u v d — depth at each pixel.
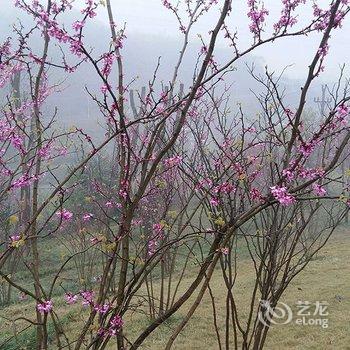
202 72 2.13
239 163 3.26
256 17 2.53
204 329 7.81
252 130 4.78
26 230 2.25
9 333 8.30
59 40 2.13
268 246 3.48
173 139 2.19
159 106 3.50
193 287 2.28
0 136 3.55
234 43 2.67
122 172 2.47
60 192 2.33
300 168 2.40
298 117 2.35
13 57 2.56
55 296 11.51
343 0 2.32
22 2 2.22
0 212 8.02
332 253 14.32
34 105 2.82
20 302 11.61
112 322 2.29
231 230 2.28
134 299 9.73
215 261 2.35
